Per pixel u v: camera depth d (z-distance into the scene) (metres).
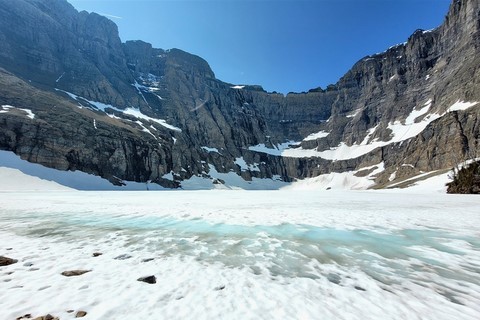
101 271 8.31
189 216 19.64
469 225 16.34
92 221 17.53
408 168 105.44
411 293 7.09
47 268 8.52
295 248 11.40
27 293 6.66
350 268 9.05
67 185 80.62
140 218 18.77
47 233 13.96
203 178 138.12
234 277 8.02
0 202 30.39
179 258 9.81
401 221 17.69
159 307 6.04
